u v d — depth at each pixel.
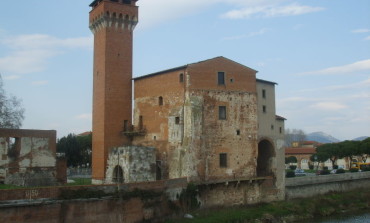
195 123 58.12
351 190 87.56
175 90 60.41
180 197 53.84
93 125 68.38
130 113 68.31
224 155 61.06
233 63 63.56
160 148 62.03
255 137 64.56
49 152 64.50
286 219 61.69
